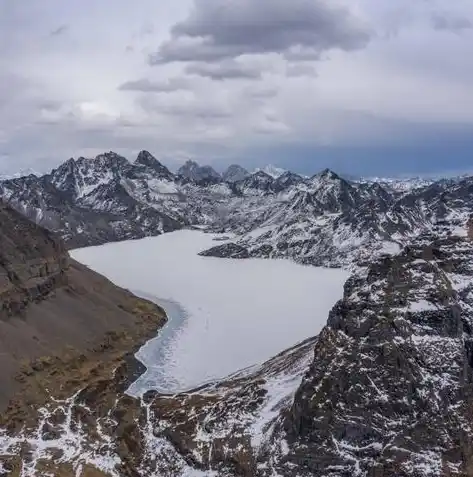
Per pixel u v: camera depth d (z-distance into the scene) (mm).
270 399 137875
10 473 118875
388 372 116500
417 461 106500
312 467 111875
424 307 123188
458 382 114875
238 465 118562
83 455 127312
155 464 126062
